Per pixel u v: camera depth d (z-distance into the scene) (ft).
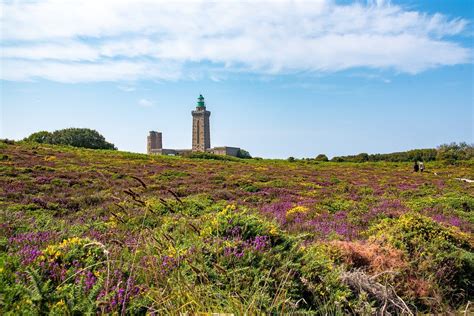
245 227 19.70
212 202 56.65
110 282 12.96
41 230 22.70
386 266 22.70
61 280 13.33
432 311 20.29
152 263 14.01
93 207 48.42
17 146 147.43
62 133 283.79
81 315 11.69
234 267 16.34
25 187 64.28
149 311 12.16
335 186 95.40
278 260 17.70
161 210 30.42
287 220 44.52
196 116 538.88
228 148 413.59
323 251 23.12
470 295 23.30
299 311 14.75
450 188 94.79
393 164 217.77
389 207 55.01
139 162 138.62
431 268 23.57
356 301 17.44
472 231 40.86
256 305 13.53
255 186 81.00
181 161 162.71
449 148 299.17
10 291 11.70
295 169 160.04
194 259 15.37
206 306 12.81
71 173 87.97
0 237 20.27
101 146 290.56
